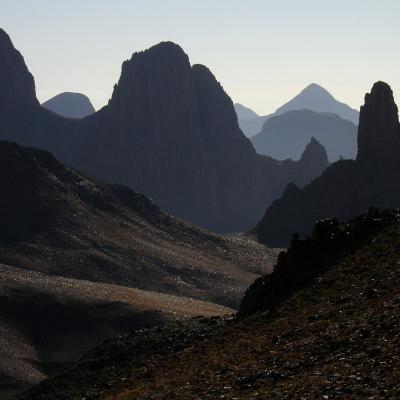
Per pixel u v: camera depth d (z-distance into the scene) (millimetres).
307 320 62312
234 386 53094
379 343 49219
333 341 53719
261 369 54656
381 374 43656
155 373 67500
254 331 67500
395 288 59719
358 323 55031
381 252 69938
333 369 47844
